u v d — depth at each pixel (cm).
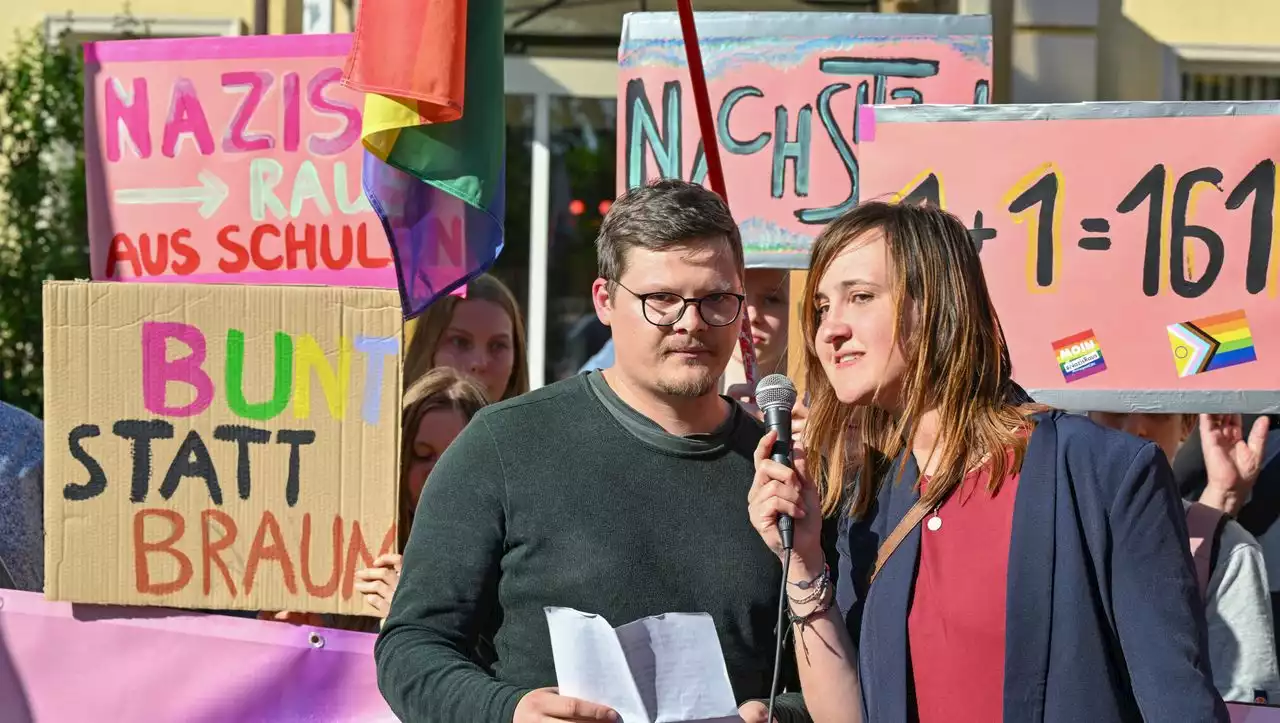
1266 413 307
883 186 322
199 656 292
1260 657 297
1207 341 310
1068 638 197
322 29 504
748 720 214
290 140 352
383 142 279
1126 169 313
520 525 231
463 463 237
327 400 281
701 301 231
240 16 634
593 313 652
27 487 320
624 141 376
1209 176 311
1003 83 594
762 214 369
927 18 366
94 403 285
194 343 283
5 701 294
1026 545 202
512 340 419
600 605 227
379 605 273
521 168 646
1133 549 197
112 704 292
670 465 235
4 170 614
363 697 289
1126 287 313
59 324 284
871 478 230
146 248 359
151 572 283
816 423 235
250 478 282
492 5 287
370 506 279
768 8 621
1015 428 212
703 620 210
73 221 600
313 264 351
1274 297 308
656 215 231
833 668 219
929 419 219
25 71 598
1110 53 615
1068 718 195
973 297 215
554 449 236
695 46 291
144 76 358
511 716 207
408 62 269
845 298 221
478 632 234
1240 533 307
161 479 283
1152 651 192
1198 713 187
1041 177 316
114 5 634
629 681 201
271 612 320
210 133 355
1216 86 626
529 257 650
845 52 367
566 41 639
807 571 221
